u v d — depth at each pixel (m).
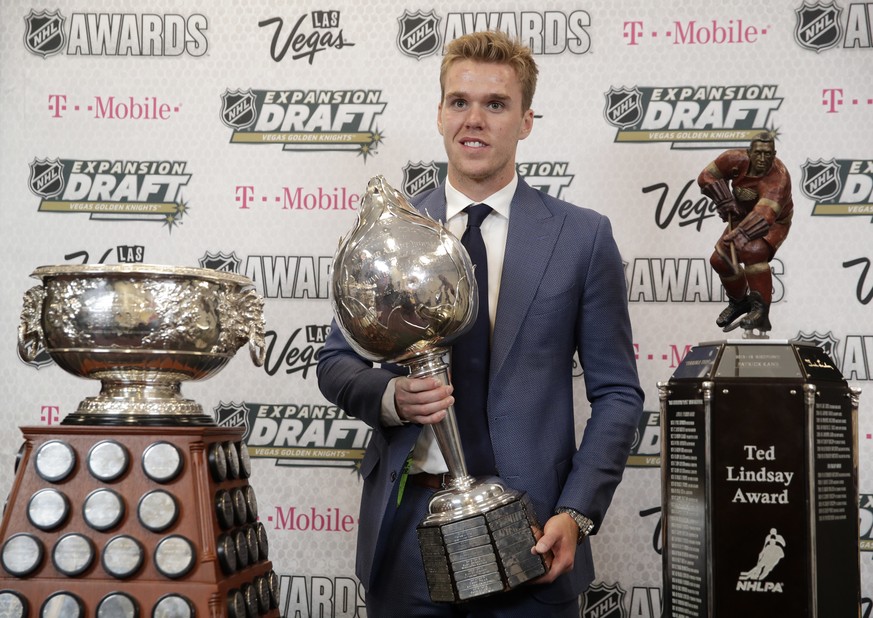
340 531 2.28
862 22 2.23
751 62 2.25
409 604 1.69
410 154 2.31
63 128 2.35
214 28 2.34
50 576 1.37
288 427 2.30
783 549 1.48
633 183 2.26
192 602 1.35
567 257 1.73
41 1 2.36
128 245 2.34
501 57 1.71
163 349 1.46
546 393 1.68
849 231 2.21
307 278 2.31
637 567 2.22
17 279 2.34
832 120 2.23
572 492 1.61
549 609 1.62
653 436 2.23
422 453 1.70
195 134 2.34
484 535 1.45
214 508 1.41
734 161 1.73
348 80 2.32
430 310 1.47
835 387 1.54
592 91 2.27
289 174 2.33
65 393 2.31
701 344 1.66
